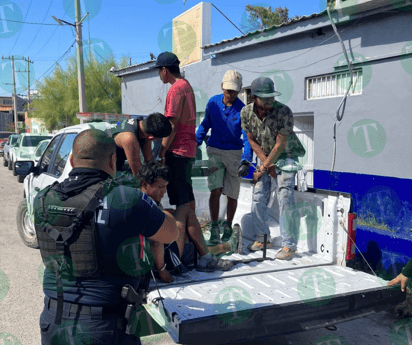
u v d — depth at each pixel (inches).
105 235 62.9
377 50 241.1
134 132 112.5
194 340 82.2
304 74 290.4
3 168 669.9
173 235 70.4
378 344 121.2
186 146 120.5
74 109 932.0
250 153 144.3
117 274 64.9
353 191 257.0
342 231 123.4
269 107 132.6
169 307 89.5
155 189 83.6
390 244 193.0
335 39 265.9
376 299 104.7
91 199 63.3
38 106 1016.2
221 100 146.6
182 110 120.1
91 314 63.5
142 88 538.0
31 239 213.0
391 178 233.3
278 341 122.8
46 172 186.4
